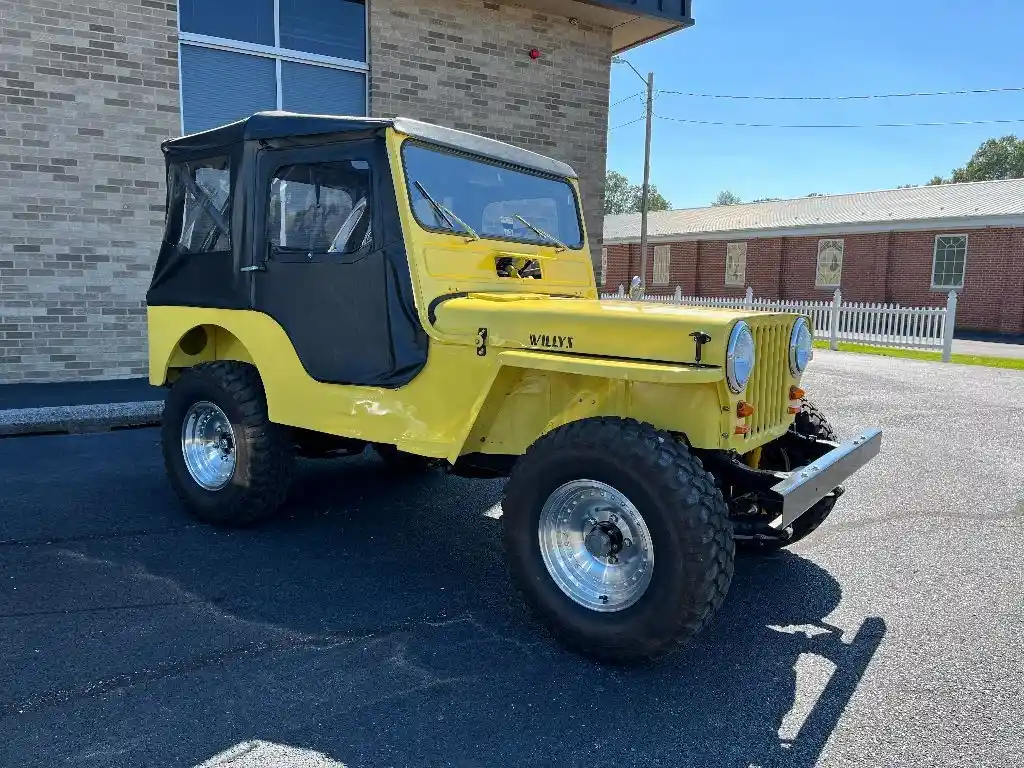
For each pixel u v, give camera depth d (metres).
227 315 4.18
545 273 4.17
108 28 7.60
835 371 11.82
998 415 8.17
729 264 28.84
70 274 7.73
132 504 4.75
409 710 2.59
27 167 7.40
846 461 3.25
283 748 2.37
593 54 10.59
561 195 4.50
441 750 2.38
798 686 2.79
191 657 2.91
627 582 2.89
